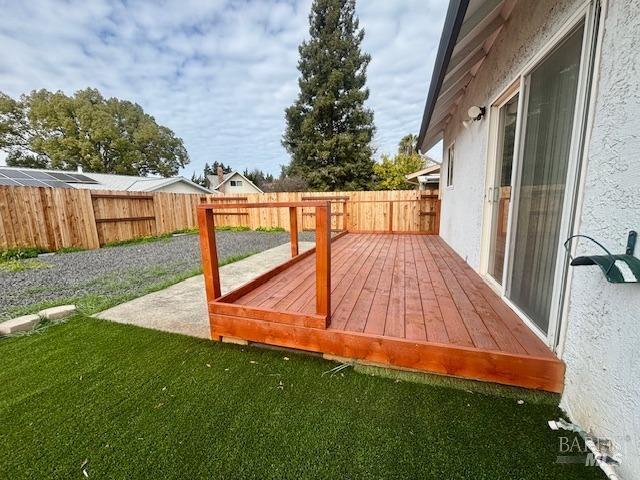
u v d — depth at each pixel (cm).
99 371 190
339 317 218
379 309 234
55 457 127
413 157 1952
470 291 274
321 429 139
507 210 260
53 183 1086
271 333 211
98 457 127
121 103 2500
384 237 668
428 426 138
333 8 1432
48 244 633
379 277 327
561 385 150
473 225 355
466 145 395
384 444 129
